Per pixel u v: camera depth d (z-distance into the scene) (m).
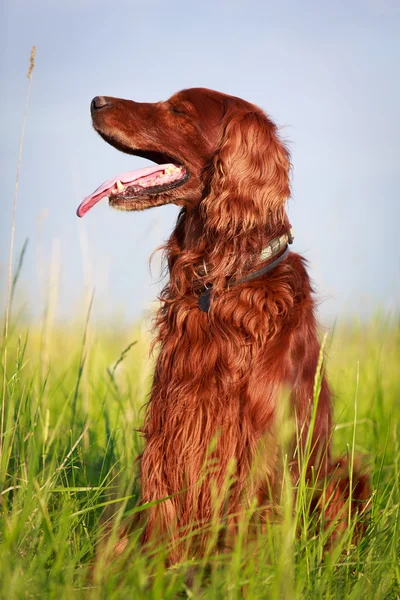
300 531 3.01
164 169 3.55
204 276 3.22
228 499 2.95
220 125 3.40
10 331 3.80
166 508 3.09
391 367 5.25
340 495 3.29
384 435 4.08
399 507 2.85
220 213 3.21
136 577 2.38
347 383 4.94
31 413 3.48
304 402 3.08
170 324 3.27
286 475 2.73
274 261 3.19
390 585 2.56
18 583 2.22
